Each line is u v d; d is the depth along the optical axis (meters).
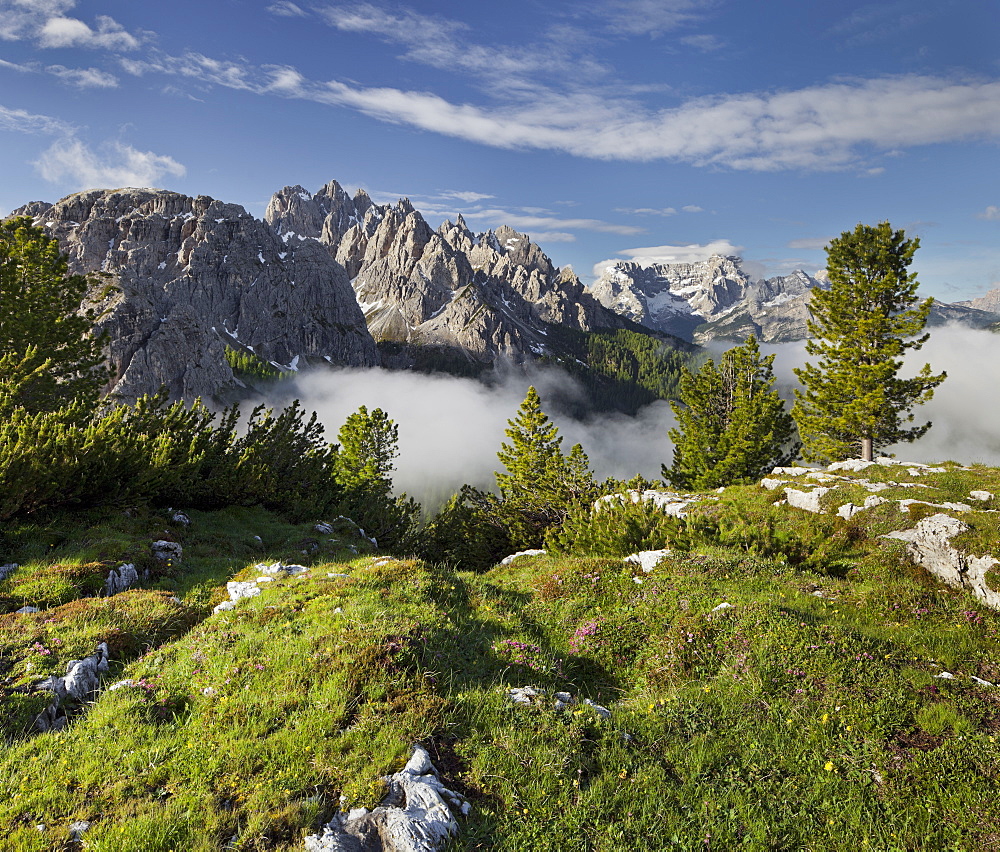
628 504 26.30
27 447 18.86
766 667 11.16
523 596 16.97
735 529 21.98
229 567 19.48
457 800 7.20
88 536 19.02
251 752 7.76
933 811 7.79
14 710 8.97
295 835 6.34
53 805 6.89
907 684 10.51
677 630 13.05
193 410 30.97
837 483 24.06
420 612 12.93
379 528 39.78
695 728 9.67
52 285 34.28
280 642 11.03
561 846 6.77
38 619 12.38
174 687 9.95
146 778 7.36
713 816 7.64
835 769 8.59
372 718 8.48
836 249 46.72
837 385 47.47
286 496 31.89
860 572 17.89
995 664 12.05
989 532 16.92
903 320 45.22
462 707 9.23
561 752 8.41
